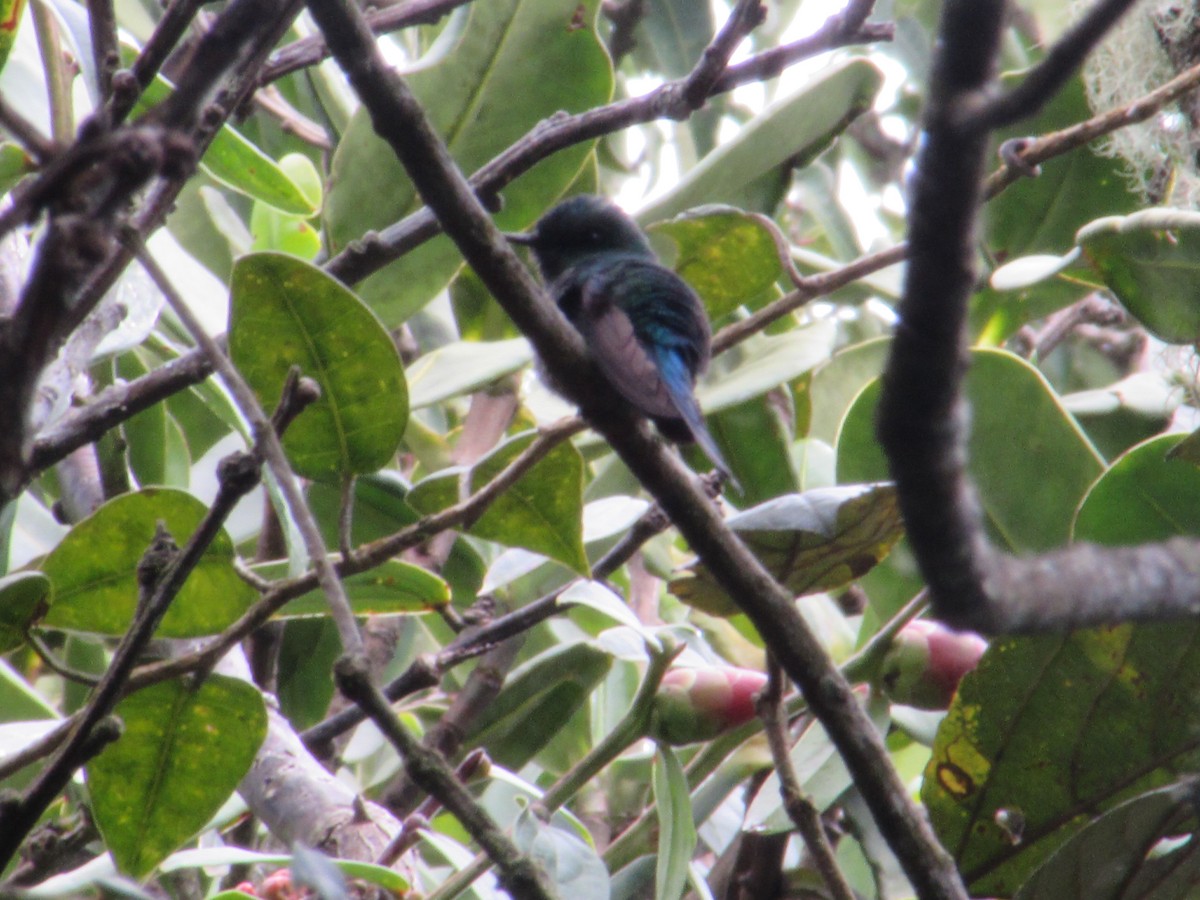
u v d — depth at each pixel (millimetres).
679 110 6539
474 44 8164
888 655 6211
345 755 8945
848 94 8742
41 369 2854
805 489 8875
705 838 8062
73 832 5949
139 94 4941
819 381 9906
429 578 6117
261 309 5523
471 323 9359
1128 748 6004
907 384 2539
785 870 7668
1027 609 2629
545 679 8242
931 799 6230
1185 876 5652
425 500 6438
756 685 5961
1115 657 5879
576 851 5559
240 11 3041
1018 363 7145
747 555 4785
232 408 6496
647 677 5926
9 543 7348
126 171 2719
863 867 7688
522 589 9375
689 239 7621
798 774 6629
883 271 10336
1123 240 7020
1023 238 9008
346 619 4211
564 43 8203
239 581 5906
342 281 6922
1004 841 6223
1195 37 8461
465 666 9844
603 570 6551
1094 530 6645
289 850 6582
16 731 6125
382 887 5750
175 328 8469
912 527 2613
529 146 6789
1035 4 11242
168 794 5637
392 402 5621
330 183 8117
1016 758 6113
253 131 11219
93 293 4820
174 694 5531
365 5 9180
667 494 4828
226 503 4566
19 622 5547
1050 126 9000
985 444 7215
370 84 4211
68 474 8047
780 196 8930
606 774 9008
